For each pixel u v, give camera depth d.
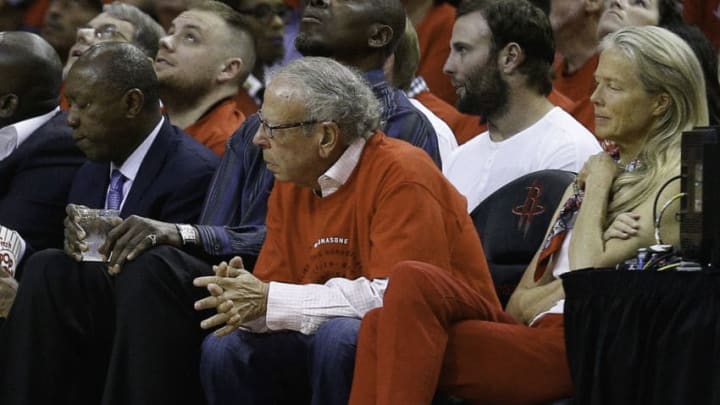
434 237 11.91
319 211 12.46
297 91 12.09
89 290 12.66
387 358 10.99
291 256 12.58
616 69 12.20
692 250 10.62
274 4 19.56
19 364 12.48
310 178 12.34
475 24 14.84
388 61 16.39
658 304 10.28
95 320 12.70
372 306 11.77
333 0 14.48
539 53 14.70
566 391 11.54
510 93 14.73
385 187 12.05
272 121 12.12
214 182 13.99
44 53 15.48
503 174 14.57
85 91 14.15
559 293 12.29
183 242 12.77
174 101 16.44
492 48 14.73
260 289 11.88
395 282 11.17
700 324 10.06
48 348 12.54
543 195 13.33
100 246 12.73
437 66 19.06
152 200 14.19
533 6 14.78
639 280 10.39
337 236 12.30
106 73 14.16
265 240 12.86
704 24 18.88
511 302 12.58
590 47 17.69
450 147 15.80
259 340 12.08
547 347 11.55
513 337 11.52
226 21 16.47
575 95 17.73
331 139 12.15
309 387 12.30
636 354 10.34
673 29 14.82
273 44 19.59
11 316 12.59
